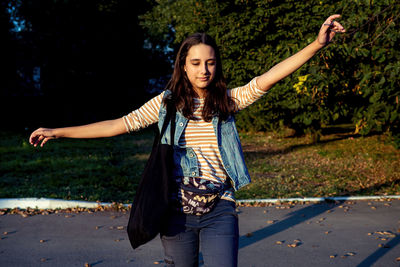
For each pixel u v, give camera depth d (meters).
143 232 1.87
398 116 7.39
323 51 6.11
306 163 10.34
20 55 17.30
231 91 2.12
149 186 1.93
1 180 7.93
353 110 9.70
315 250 4.39
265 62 9.95
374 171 9.12
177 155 2.03
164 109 2.08
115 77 18.73
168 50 20.34
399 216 5.68
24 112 18.31
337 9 6.33
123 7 18.36
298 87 6.70
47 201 6.22
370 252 4.32
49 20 16.84
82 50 17.00
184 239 1.97
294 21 9.36
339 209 6.10
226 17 10.23
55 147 12.55
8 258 4.14
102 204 6.30
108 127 2.12
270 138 15.03
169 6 14.23
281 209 6.13
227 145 2.04
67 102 18.20
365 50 5.96
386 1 5.62
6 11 17.22
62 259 4.12
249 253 4.31
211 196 1.98
